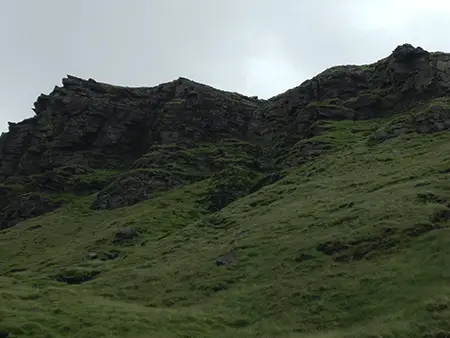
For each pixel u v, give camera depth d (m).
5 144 153.38
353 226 43.00
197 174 107.88
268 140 128.62
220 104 140.62
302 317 31.17
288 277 38.00
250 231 53.19
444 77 99.19
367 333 25.47
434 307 26.47
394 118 97.69
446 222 38.34
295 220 51.59
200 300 38.88
